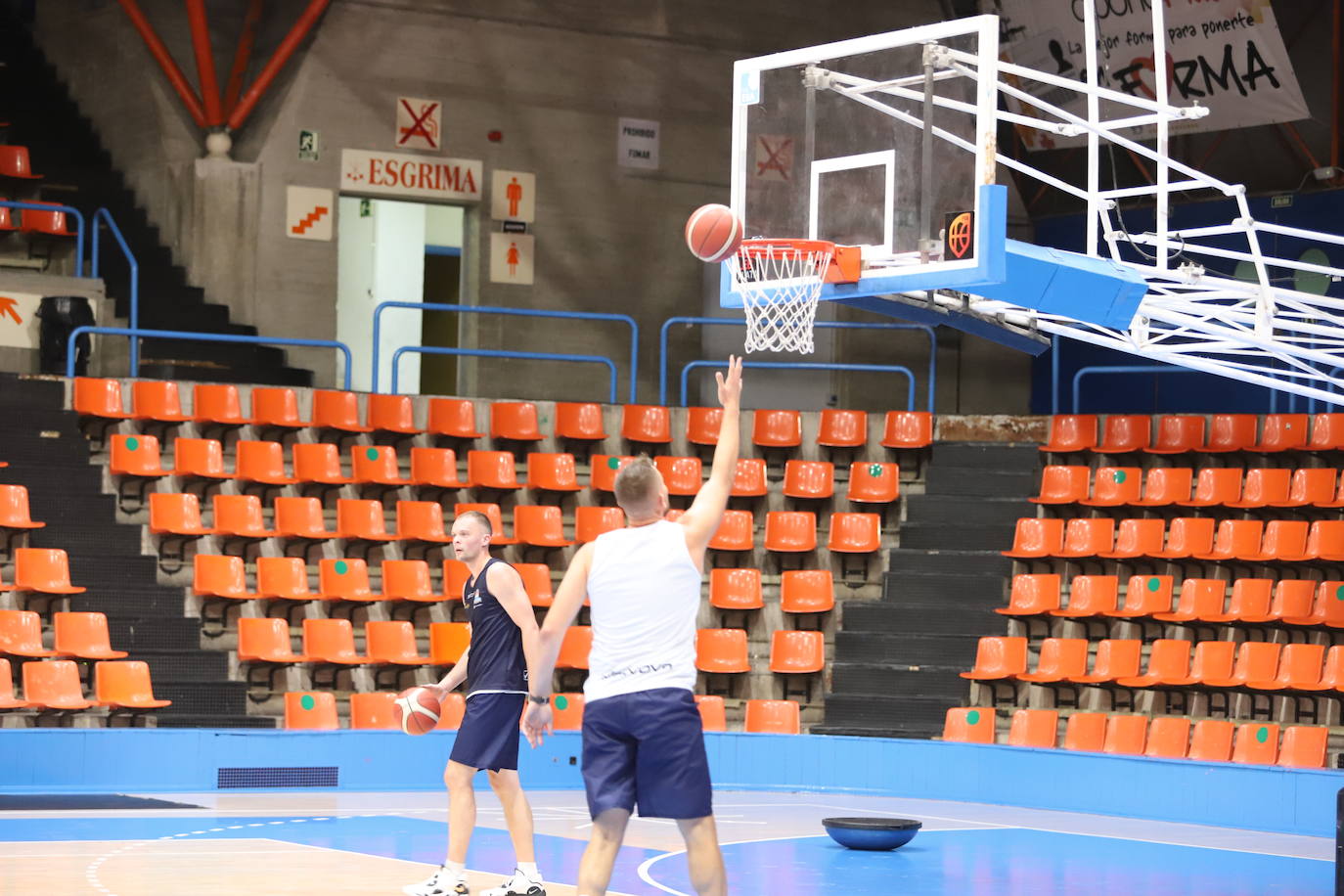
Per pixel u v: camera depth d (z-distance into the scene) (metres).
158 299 15.57
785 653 12.90
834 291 8.62
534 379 17.72
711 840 4.82
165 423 13.35
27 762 10.32
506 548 13.57
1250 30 15.93
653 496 4.97
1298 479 13.25
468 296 17.61
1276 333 15.35
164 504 12.52
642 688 4.82
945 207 8.20
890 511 14.33
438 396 14.20
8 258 15.52
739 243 7.67
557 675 12.77
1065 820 10.52
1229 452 13.92
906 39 8.45
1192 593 12.61
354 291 18.28
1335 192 16.11
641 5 18.20
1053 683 12.36
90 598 11.99
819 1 18.89
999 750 11.42
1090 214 8.73
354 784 11.11
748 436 14.70
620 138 18.12
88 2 16.80
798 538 13.84
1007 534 13.87
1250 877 8.04
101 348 15.14
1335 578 12.76
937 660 13.01
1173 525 13.22
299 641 12.55
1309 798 10.02
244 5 16.58
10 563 12.09
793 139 8.90
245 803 10.12
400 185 17.14
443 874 6.37
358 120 16.97
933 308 9.38
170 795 10.40
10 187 15.82
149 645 11.93
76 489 12.70
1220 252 8.87
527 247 17.70
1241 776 10.30
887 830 8.67
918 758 11.72
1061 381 18.23
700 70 18.50
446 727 11.88
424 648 12.92
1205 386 16.83
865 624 13.41
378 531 13.09
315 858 7.77
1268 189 16.72
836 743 11.94
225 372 15.64
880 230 8.48
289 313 16.59
